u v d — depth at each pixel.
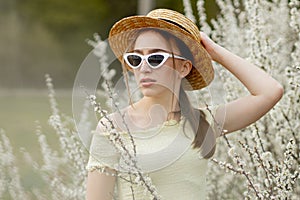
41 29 40.72
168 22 5.75
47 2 40.94
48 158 9.98
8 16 40.88
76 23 40.44
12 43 40.03
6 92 35.59
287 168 6.88
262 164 6.52
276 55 8.33
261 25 8.15
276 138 7.79
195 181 5.79
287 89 8.55
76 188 8.77
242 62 6.26
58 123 8.61
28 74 39.03
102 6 40.22
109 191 5.77
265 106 6.14
